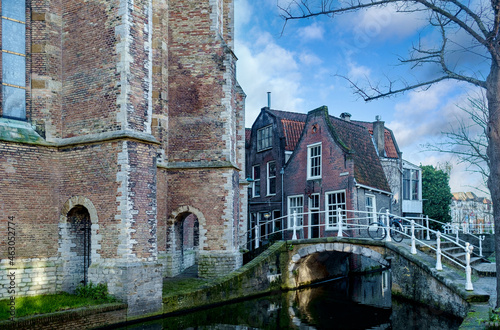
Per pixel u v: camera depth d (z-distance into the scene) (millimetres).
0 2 13438
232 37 20984
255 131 30844
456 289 11750
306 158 25453
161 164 17219
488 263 17578
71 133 13688
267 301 16016
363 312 14203
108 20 13148
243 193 22000
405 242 17375
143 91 13195
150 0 13617
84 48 13617
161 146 17312
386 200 25391
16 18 13781
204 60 17766
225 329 11844
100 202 12664
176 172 17594
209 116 17578
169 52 17984
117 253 12172
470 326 8367
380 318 13203
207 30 17812
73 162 13352
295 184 26203
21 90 13695
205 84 17703
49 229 13320
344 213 22406
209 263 17000
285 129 28734
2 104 13344
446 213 34219
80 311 10750
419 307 14172
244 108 22203
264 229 29266
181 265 18406
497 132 9133
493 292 11922
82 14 13750
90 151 13016
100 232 12555
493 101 9109
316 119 24984
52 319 10188
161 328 11789
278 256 17938
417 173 29891
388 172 27594
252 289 16312
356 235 21500
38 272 12969
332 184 23312
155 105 17266
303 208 25406
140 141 12719
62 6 14250
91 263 12672
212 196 17266
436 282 13195
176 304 13078
